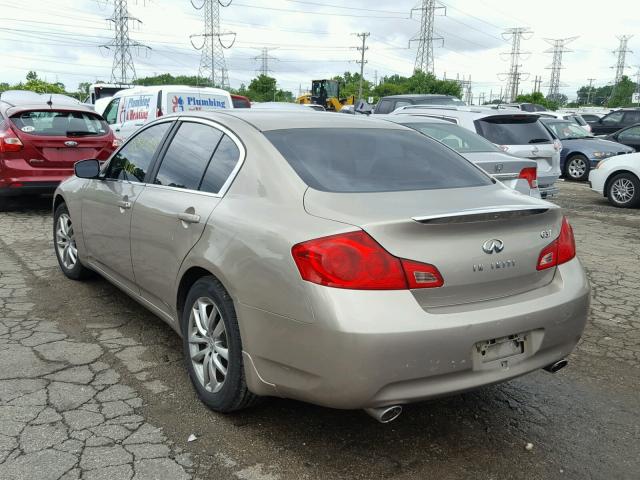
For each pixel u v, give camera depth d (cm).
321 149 342
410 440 317
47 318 472
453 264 277
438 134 794
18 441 302
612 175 1141
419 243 272
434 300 274
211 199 340
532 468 296
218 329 326
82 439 305
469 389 280
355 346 254
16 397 346
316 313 261
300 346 270
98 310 491
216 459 293
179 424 323
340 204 291
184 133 402
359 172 331
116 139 948
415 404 357
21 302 506
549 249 313
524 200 331
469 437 322
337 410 344
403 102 1778
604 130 2264
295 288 270
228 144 356
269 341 283
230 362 313
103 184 470
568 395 374
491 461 301
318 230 273
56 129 875
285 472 285
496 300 291
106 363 395
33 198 1041
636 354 441
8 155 842
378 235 266
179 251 350
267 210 303
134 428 317
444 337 265
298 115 389
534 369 301
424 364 264
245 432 317
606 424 340
